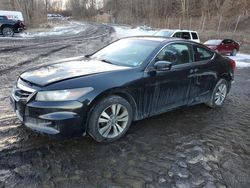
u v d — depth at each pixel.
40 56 12.05
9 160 3.32
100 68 4.03
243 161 3.69
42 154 3.49
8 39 19.25
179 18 51.94
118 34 31.62
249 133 4.62
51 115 3.36
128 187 2.98
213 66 5.45
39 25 36.25
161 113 4.76
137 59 4.35
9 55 11.71
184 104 5.07
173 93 4.71
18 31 22.02
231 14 41.72
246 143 4.23
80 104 3.46
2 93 5.90
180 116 5.21
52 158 3.42
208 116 5.33
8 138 3.84
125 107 3.97
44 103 3.37
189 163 3.54
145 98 4.25
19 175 3.05
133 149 3.78
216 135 4.45
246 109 5.98
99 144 3.84
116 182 3.05
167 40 4.77
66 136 3.49
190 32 16.05
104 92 3.65
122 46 4.91
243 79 9.80
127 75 3.97
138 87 4.07
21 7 33.78
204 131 4.57
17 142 3.75
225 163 3.60
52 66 4.15
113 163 3.41
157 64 4.19
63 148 3.67
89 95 3.53
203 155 3.76
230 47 18.61
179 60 4.79
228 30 36.41
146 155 3.65
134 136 4.18
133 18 70.25
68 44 18.05
